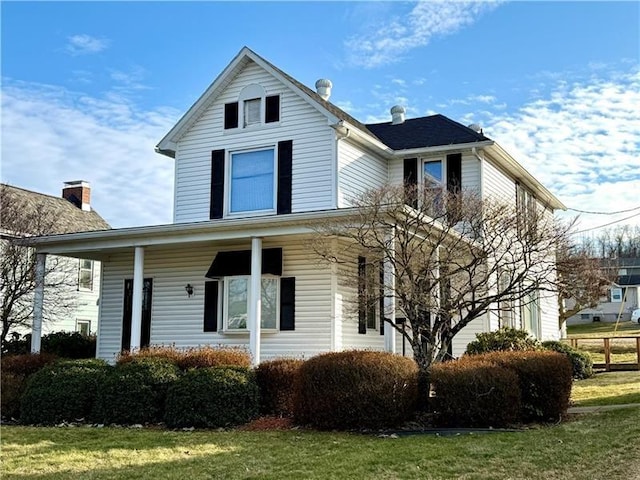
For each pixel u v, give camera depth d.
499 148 18.00
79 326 27.80
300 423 10.94
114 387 11.79
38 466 8.07
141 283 15.73
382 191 12.65
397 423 10.48
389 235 12.27
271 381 11.95
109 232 15.81
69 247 16.72
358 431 10.34
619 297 50.19
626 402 12.44
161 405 11.72
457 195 13.40
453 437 9.55
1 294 20.67
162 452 8.85
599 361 22.58
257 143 17.52
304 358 14.20
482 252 11.66
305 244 15.80
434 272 12.70
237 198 17.61
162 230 15.24
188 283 17.42
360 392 10.37
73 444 9.52
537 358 11.16
